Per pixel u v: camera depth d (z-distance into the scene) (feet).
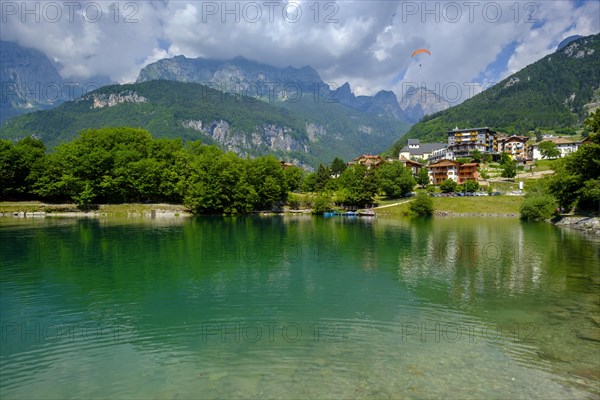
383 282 103.45
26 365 57.21
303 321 74.64
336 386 48.65
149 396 47.70
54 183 351.67
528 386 48.16
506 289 95.61
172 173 394.11
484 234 207.62
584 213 262.06
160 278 109.40
